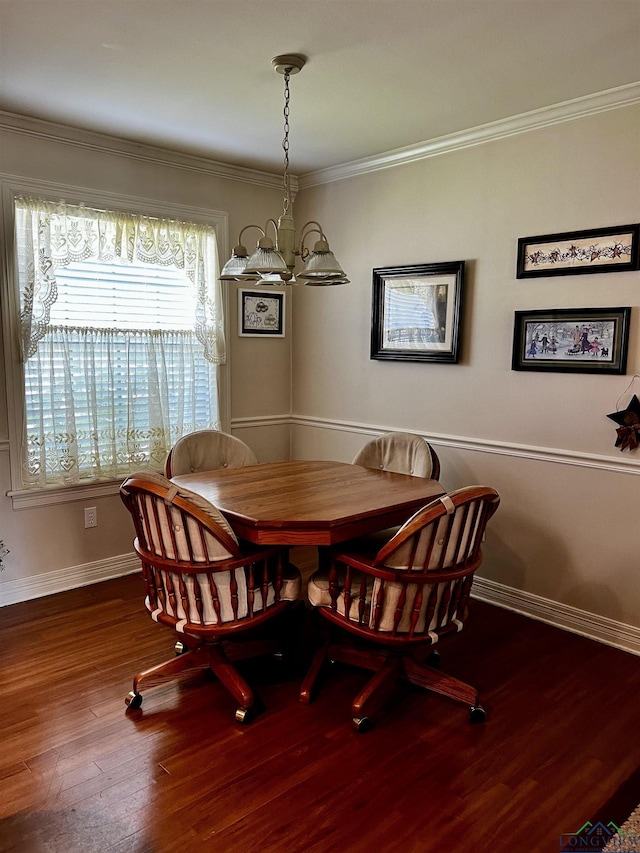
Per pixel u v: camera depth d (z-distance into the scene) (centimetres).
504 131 305
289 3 198
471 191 325
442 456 352
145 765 199
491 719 226
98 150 332
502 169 310
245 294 411
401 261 365
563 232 289
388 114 297
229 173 388
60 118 305
